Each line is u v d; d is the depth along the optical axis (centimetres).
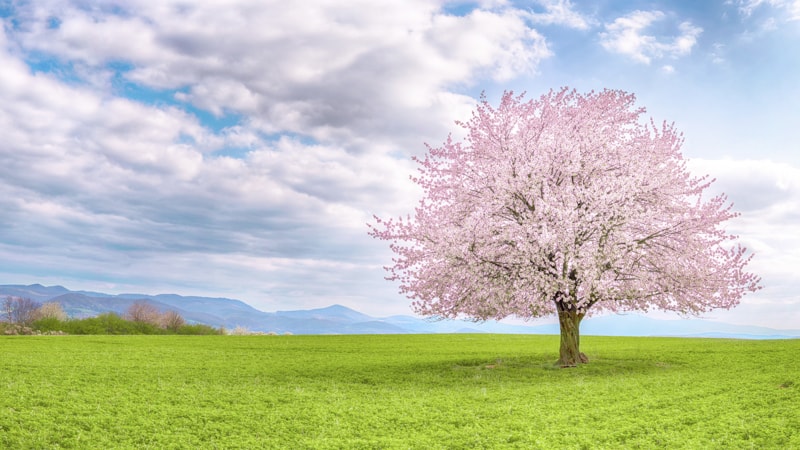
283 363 3694
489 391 2547
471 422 1972
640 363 3500
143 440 1762
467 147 3631
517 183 3191
